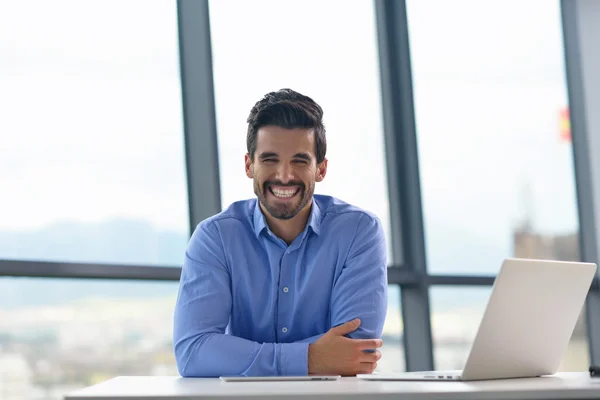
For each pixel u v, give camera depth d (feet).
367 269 7.36
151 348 11.30
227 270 7.36
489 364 5.76
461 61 14.76
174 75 11.85
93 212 10.89
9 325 10.07
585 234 15.70
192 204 11.85
